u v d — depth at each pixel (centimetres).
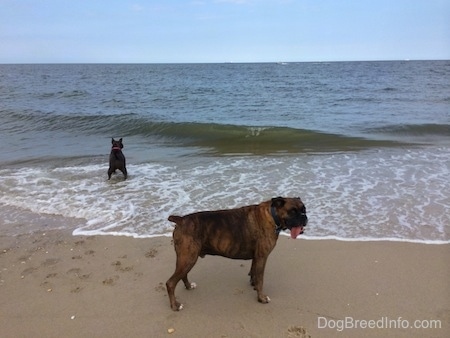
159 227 625
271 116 1873
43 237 600
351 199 723
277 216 409
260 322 399
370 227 605
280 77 5766
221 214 422
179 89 3606
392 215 648
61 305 429
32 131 1541
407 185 796
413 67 9156
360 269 489
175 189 804
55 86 4000
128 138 1412
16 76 6719
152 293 450
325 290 450
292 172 903
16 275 493
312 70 8556
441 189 767
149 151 1188
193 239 402
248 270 501
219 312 416
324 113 1936
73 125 1611
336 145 1205
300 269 495
